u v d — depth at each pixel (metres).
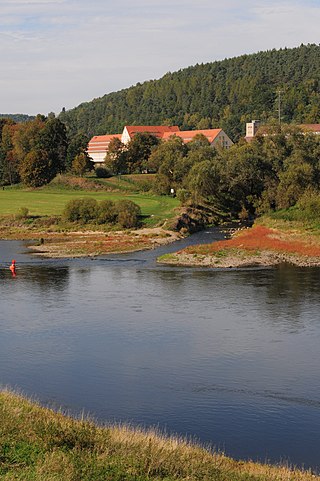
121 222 109.56
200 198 127.62
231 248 81.19
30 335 43.78
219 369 36.72
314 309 49.50
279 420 29.84
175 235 100.25
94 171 183.75
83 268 72.25
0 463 18.75
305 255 76.06
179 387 34.03
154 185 151.62
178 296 55.41
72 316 48.81
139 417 30.25
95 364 37.81
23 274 68.31
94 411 30.94
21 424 22.27
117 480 18.52
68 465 18.84
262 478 20.86
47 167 169.25
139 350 40.31
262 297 54.12
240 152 132.88
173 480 19.14
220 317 47.78
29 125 186.88
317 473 24.61
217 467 21.16
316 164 126.38
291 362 37.66
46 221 114.25
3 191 162.62
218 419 30.00
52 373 36.38
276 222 107.69
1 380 35.22
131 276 66.19
